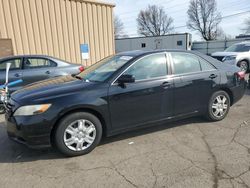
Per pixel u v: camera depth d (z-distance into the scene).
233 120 4.75
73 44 10.39
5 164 3.28
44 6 9.43
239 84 4.87
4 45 8.84
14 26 8.95
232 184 2.67
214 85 4.48
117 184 2.75
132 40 34.16
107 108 3.54
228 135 4.00
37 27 9.41
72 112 3.37
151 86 3.85
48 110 3.20
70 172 3.03
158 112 4.00
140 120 3.87
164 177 2.84
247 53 11.41
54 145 3.44
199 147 3.59
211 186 2.64
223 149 3.50
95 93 3.47
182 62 4.25
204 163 3.12
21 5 8.97
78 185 2.76
